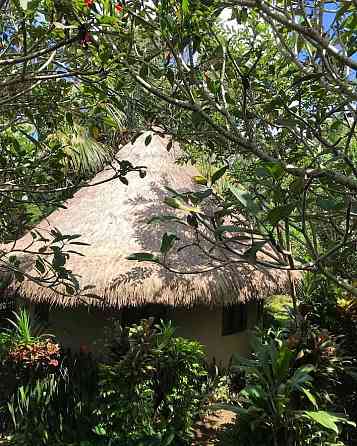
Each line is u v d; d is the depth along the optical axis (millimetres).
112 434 5559
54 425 5820
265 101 3621
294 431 4266
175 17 2562
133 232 7707
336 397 5590
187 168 9508
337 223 3285
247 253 1760
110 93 3215
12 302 10172
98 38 2340
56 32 2305
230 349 9023
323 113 3377
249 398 4500
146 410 5645
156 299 6703
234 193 1611
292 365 4777
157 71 2697
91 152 6250
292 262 1867
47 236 8438
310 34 2025
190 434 5938
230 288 7035
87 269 7184
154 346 6141
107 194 8695
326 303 6637
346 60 1988
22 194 3584
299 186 1770
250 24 3979
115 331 6496
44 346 6789
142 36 2760
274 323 9531
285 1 2537
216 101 2787
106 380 5613
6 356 6551
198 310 8703
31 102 3408
